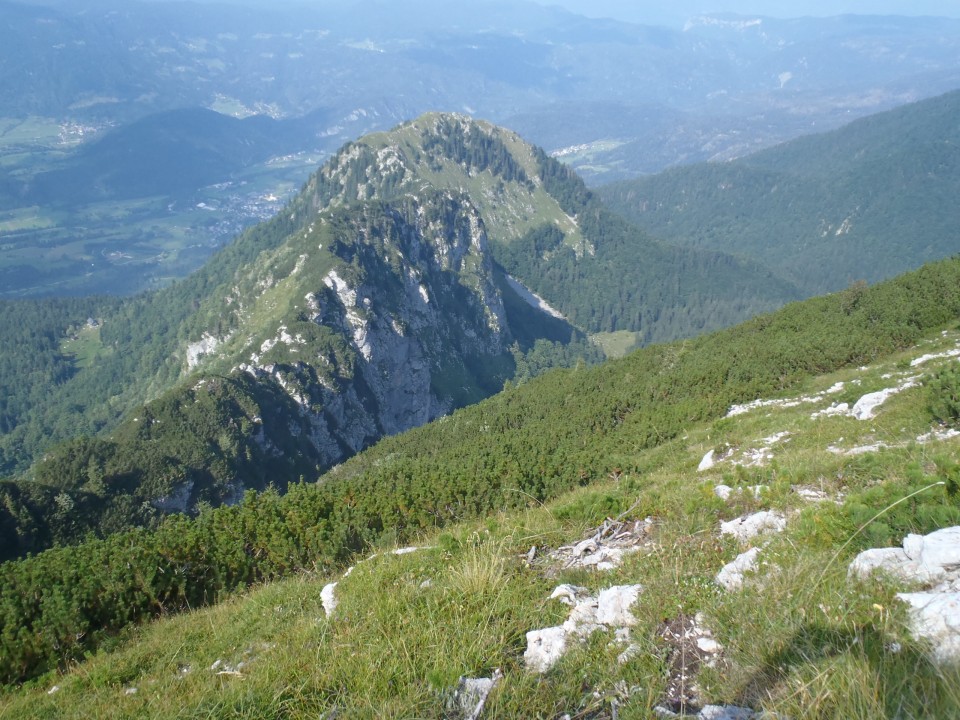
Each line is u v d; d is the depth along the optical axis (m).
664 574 7.55
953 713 4.12
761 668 5.34
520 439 46.16
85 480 99.19
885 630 5.26
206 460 115.69
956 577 5.74
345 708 5.98
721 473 18.14
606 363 69.88
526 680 5.86
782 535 8.13
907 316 39.56
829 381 34.25
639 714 5.13
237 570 14.51
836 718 4.41
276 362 158.50
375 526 16.52
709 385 43.06
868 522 7.15
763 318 58.66
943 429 16.47
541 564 9.27
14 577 13.95
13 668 11.20
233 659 8.80
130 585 13.13
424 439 72.56
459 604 7.71
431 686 5.95
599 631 6.56
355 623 8.20
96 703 8.39
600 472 21.78
